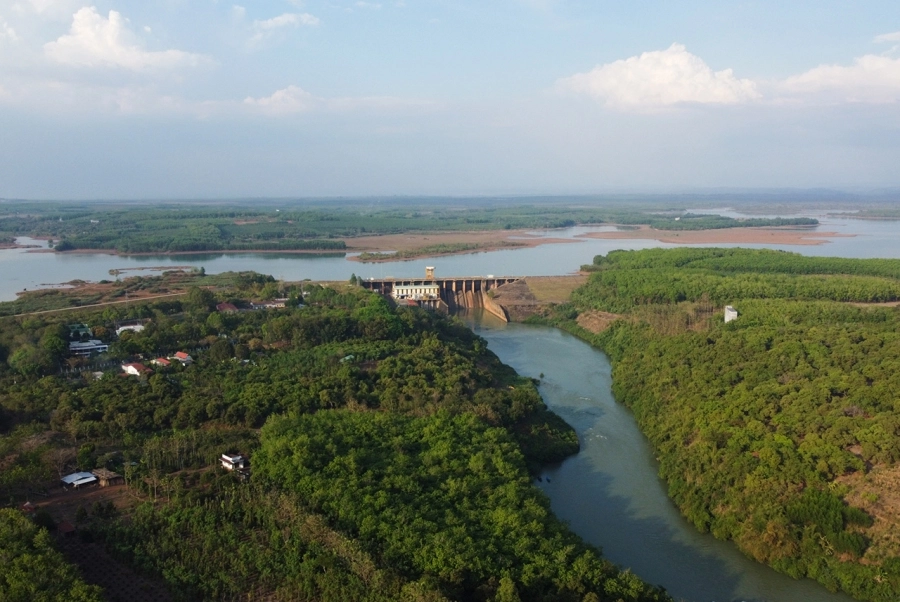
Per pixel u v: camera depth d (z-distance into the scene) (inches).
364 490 4365.2
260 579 3794.3
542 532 4165.8
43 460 4869.6
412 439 5339.6
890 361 6058.1
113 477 4822.8
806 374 6240.2
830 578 4195.4
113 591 3710.6
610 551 4591.5
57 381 6530.5
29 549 3700.8
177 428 5689.0
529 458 5890.8
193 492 4471.0
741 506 4822.8
